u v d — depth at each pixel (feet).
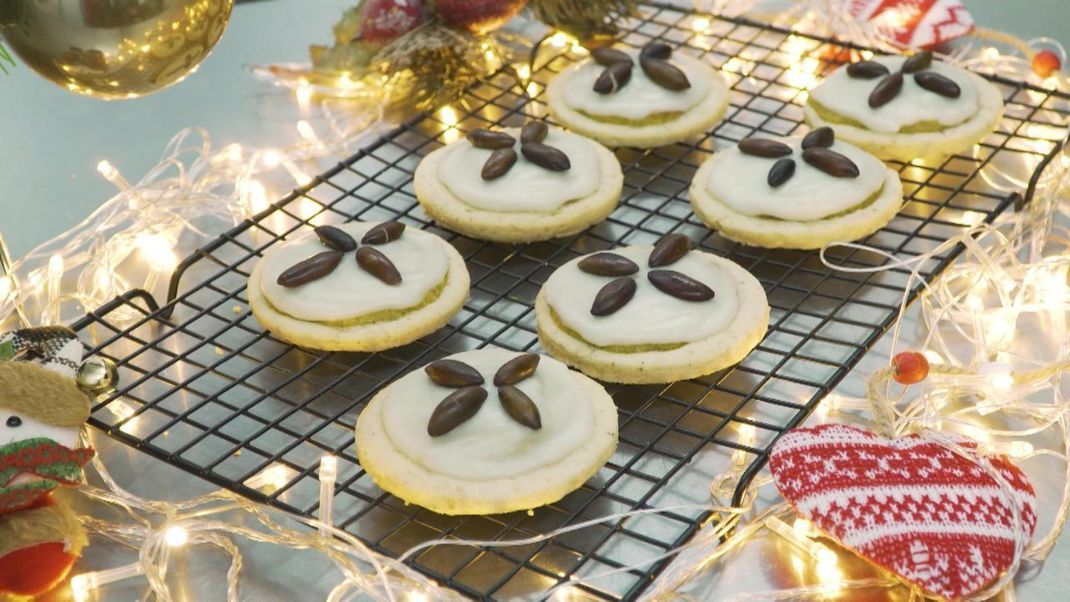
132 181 2.68
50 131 2.80
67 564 2.08
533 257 2.52
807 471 2.07
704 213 2.51
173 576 2.12
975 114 2.64
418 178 2.58
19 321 2.45
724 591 2.08
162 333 2.40
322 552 2.13
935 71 2.68
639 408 2.29
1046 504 2.16
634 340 2.29
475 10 2.74
